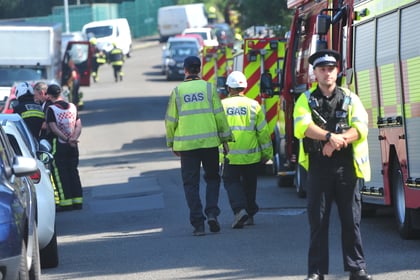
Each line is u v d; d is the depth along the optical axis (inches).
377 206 1537.9
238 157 1467.8
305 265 1135.0
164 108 4741.6
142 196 2012.8
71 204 1845.5
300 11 1894.7
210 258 1216.8
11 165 959.6
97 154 3257.9
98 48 6373.0
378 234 1365.7
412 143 1242.6
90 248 1368.1
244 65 2527.1
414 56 1226.0
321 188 957.8
